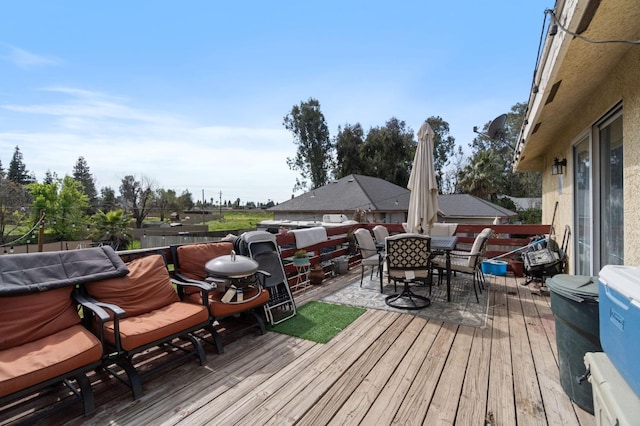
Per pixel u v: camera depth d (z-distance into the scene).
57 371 1.86
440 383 2.33
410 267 3.85
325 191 20.22
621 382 1.34
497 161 25.98
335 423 1.92
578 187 4.29
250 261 3.15
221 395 2.20
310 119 30.45
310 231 5.41
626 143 2.57
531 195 27.95
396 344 2.97
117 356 2.21
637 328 1.16
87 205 20.53
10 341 2.04
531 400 2.12
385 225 7.21
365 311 3.87
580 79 2.98
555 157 5.40
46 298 2.29
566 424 1.89
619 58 2.62
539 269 4.79
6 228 17.09
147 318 2.51
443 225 6.52
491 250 6.65
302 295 4.56
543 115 4.05
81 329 2.28
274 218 20.03
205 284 2.90
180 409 2.05
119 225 17.97
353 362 2.64
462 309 3.91
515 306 4.02
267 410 2.04
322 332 3.24
